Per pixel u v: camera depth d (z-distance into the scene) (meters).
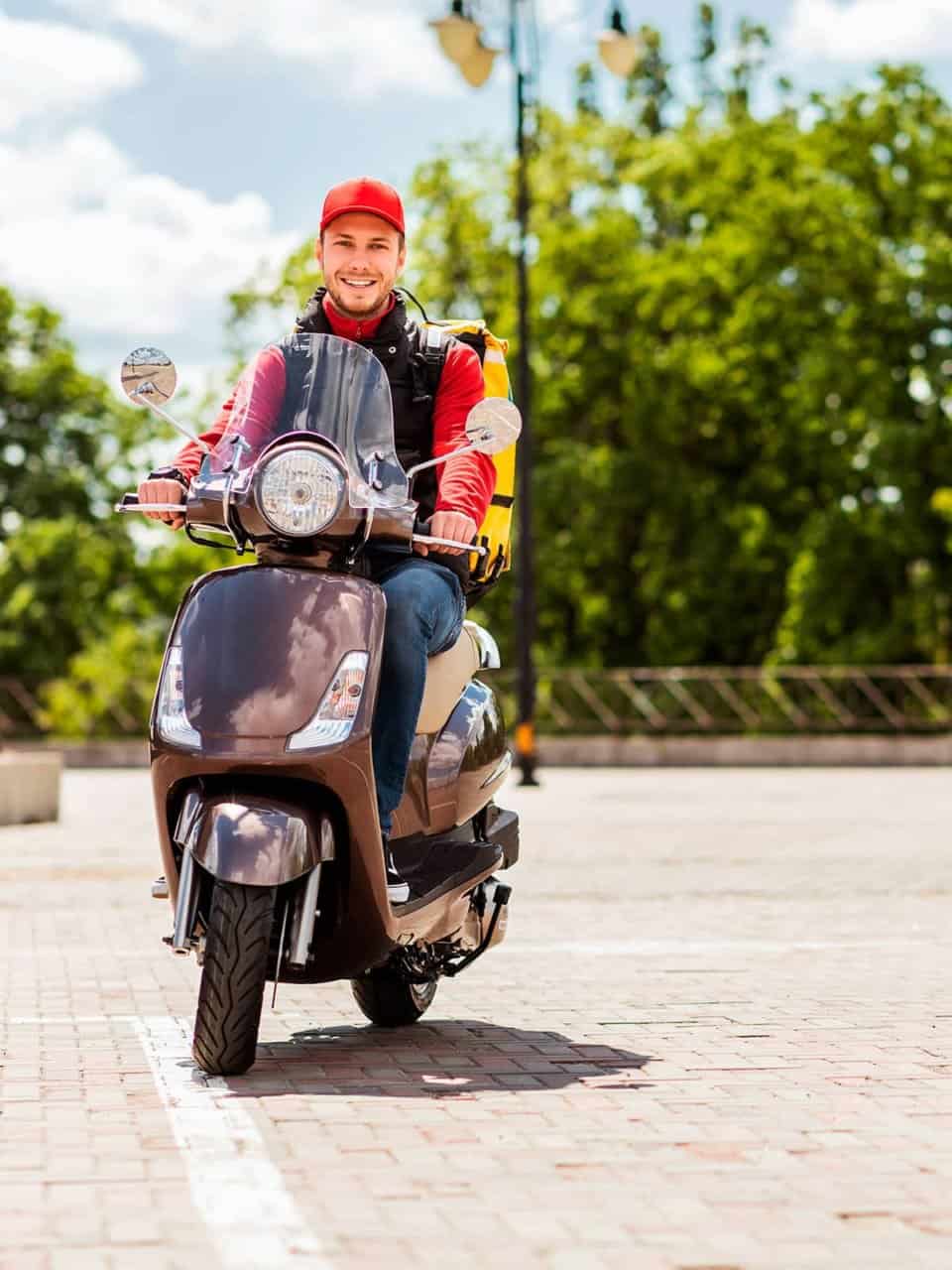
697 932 11.27
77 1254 4.23
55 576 58.62
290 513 6.11
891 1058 6.93
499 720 7.47
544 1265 4.16
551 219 52.88
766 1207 4.68
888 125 48.84
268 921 6.11
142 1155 5.23
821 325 49.00
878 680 41.97
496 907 7.36
